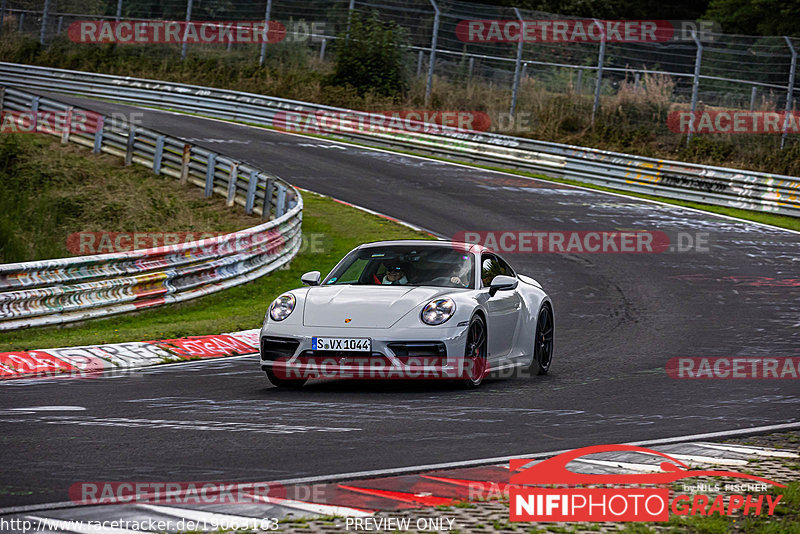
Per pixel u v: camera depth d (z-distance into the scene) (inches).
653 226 3176.7
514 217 3225.9
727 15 6648.6
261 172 2984.7
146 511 620.1
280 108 4970.5
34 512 614.5
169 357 1451.8
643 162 3865.7
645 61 5098.4
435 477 725.9
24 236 2994.6
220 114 5128.0
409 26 5580.7
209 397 1107.9
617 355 1530.5
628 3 7145.7
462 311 1168.2
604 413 1037.8
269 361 1165.7
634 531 587.8
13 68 5689.0
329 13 5856.3
